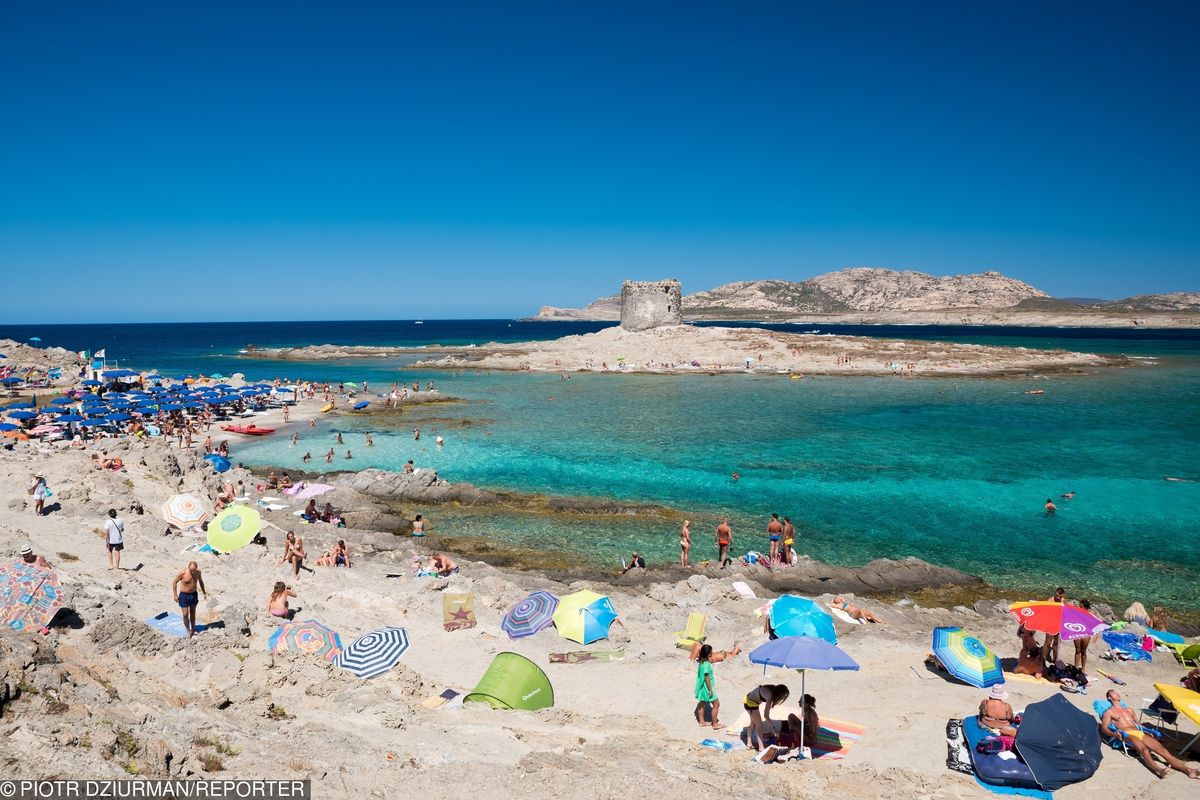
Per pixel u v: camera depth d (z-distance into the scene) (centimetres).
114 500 2564
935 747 1244
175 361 13300
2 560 1783
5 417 4934
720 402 6700
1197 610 2306
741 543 2914
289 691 1291
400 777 914
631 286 11969
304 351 14488
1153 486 3719
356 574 2239
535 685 1377
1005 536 3006
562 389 7819
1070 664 1686
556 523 3164
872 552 2839
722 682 1561
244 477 3584
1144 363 10281
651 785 924
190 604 1526
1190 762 1173
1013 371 9006
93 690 1006
